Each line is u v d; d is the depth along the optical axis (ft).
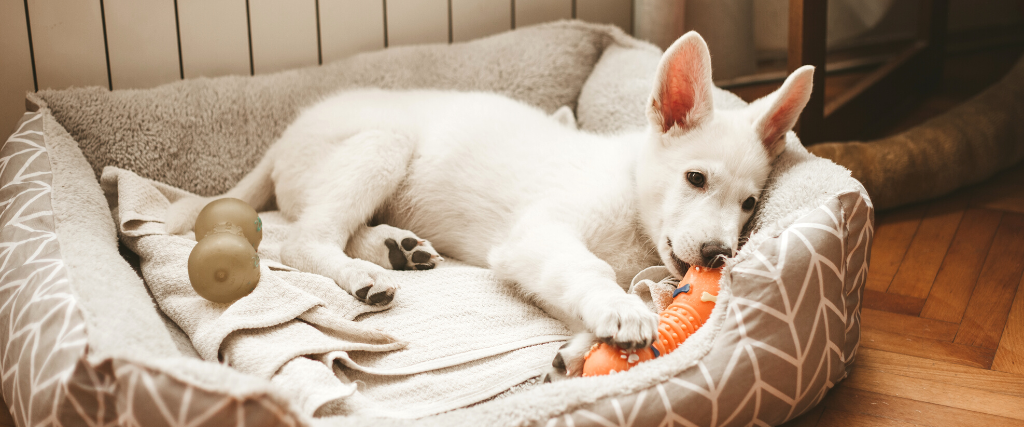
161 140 4.59
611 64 5.01
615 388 3.28
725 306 3.48
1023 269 4.46
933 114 6.08
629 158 4.08
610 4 5.66
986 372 3.81
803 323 3.49
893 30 6.36
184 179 4.65
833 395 3.71
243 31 4.97
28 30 4.62
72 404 3.19
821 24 4.87
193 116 4.66
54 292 3.44
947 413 3.62
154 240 3.99
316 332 3.66
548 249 3.78
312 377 3.45
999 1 7.41
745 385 3.38
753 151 3.82
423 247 4.11
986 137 5.24
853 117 5.53
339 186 4.17
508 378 3.60
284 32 5.05
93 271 3.57
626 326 3.41
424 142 4.30
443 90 4.78
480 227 4.18
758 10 5.38
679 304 3.63
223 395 3.04
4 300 3.59
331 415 3.41
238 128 4.75
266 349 3.53
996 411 3.63
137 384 3.09
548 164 4.11
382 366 3.64
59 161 4.13
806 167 3.86
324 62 5.17
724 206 3.77
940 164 5.05
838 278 3.58
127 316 3.42
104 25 4.73
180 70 4.92
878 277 4.44
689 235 3.69
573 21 5.18
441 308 3.85
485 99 4.45
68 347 3.26
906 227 4.86
